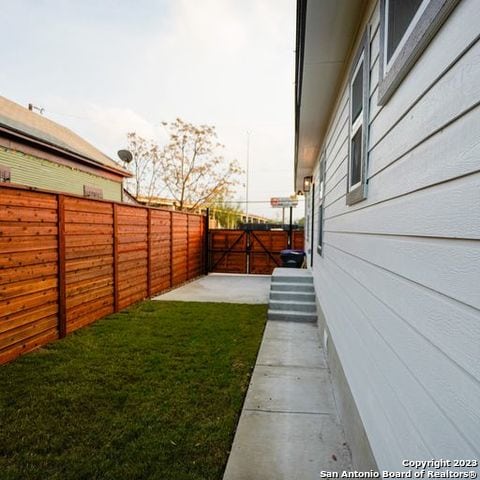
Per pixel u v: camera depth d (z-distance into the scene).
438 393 0.97
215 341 4.03
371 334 1.75
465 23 0.86
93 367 3.24
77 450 2.04
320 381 3.10
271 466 1.96
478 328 0.77
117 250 5.43
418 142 1.16
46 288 3.86
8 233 3.32
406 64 1.24
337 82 3.27
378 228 1.67
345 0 2.10
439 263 0.98
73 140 9.57
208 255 10.85
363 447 1.77
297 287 5.80
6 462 1.94
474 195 0.80
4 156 5.96
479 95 0.79
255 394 2.84
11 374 3.06
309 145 5.87
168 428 2.28
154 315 5.23
